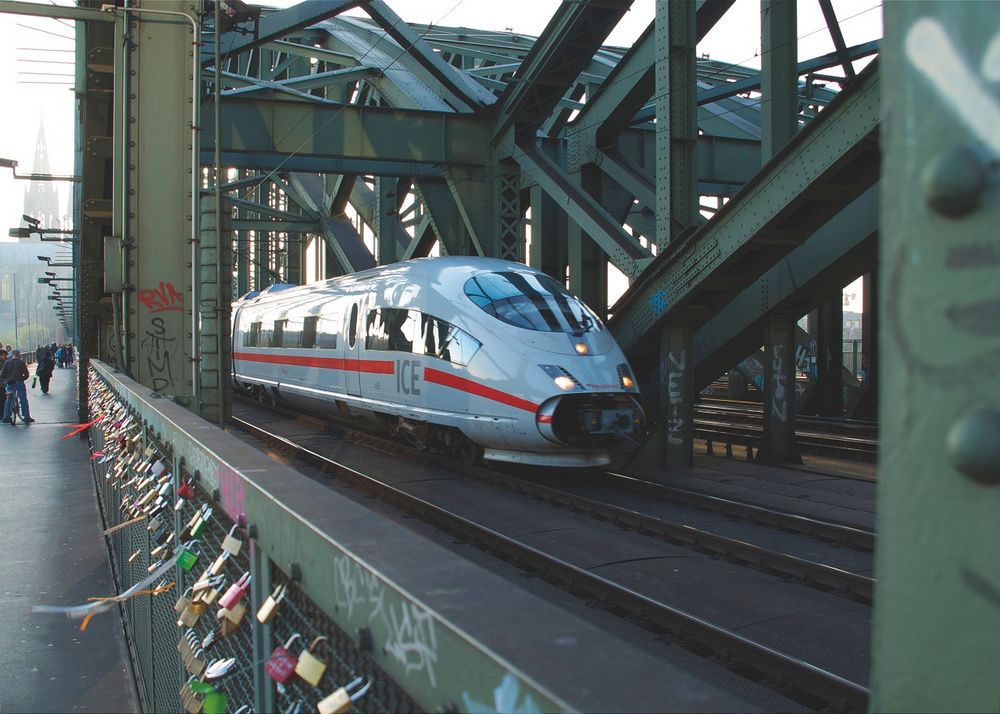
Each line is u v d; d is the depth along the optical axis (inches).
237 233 1524.4
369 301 545.3
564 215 693.9
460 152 698.2
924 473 29.9
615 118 622.2
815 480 454.9
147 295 380.8
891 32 31.9
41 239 975.0
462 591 42.3
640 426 426.6
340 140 668.1
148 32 378.0
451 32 1104.2
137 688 160.9
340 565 51.5
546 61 601.0
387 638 44.6
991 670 27.9
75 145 598.2
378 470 479.8
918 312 30.0
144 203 379.2
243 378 874.1
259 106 649.0
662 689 30.8
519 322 427.8
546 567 287.3
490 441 432.1
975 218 28.1
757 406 930.7
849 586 256.4
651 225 951.6
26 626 196.2
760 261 445.7
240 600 79.1
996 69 27.8
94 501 344.5
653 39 562.3
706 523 356.2
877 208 418.3
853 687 178.2
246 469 81.1
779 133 454.0
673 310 473.7
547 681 31.2
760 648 201.3
